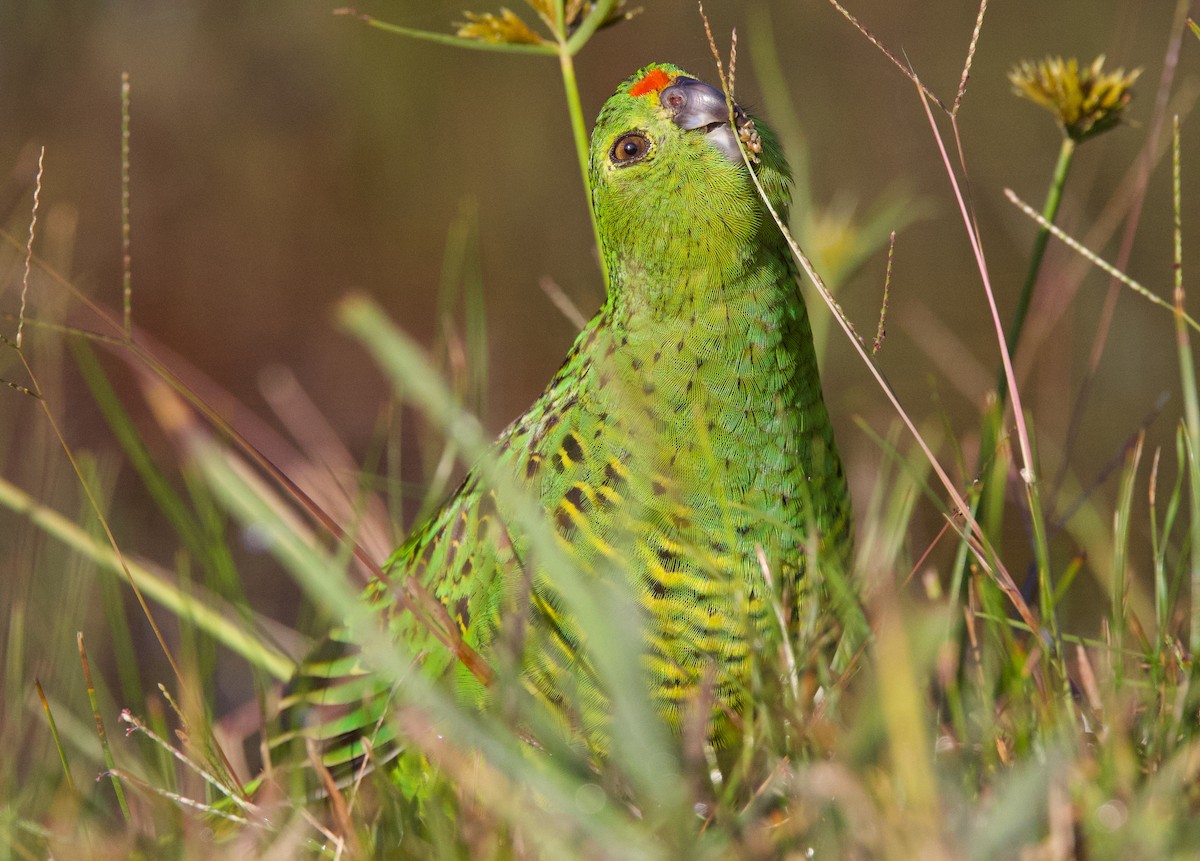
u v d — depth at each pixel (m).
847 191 20.41
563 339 20.75
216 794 8.01
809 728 6.21
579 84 25.62
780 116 10.92
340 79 27.03
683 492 7.30
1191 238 18.36
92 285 20.05
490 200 24.23
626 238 7.85
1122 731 5.76
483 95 26.17
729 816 5.77
